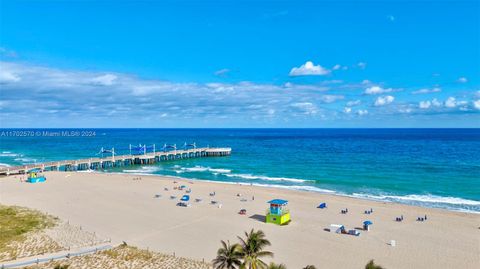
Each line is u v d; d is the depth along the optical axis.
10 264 36.72
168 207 64.56
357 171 108.38
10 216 54.41
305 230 51.75
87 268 36.28
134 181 92.19
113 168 124.75
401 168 113.06
